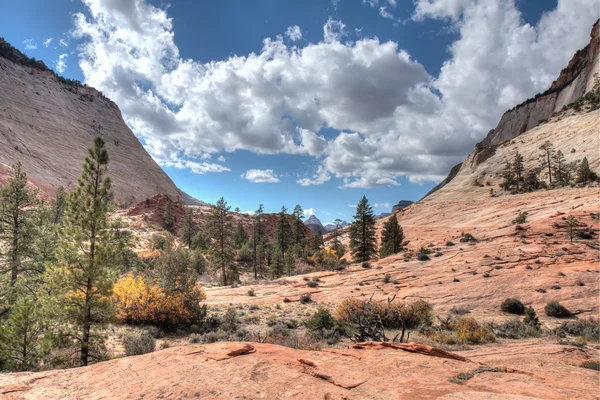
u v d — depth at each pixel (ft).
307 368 12.38
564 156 292.81
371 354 14.38
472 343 46.01
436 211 290.56
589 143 285.43
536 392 9.85
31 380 12.25
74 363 38.17
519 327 55.52
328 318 59.00
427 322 59.52
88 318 40.01
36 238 67.62
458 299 79.92
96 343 41.04
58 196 187.52
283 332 53.72
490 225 200.85
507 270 90.43
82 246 42.29
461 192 320.50
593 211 130.21
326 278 115.65
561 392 9.90
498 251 106.73
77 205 42.86
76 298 40.32
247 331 55.98
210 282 152.76
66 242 41.68
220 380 11.11
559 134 342.23
